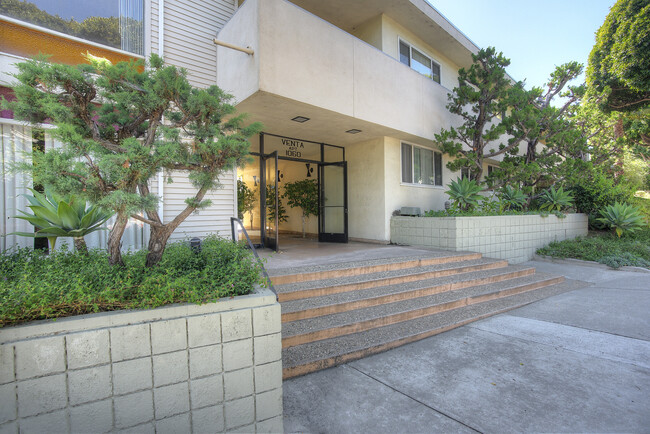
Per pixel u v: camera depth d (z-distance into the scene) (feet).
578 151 36.94
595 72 40.83
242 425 7.27
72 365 5.93
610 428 7.54
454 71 38.04
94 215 11.12
